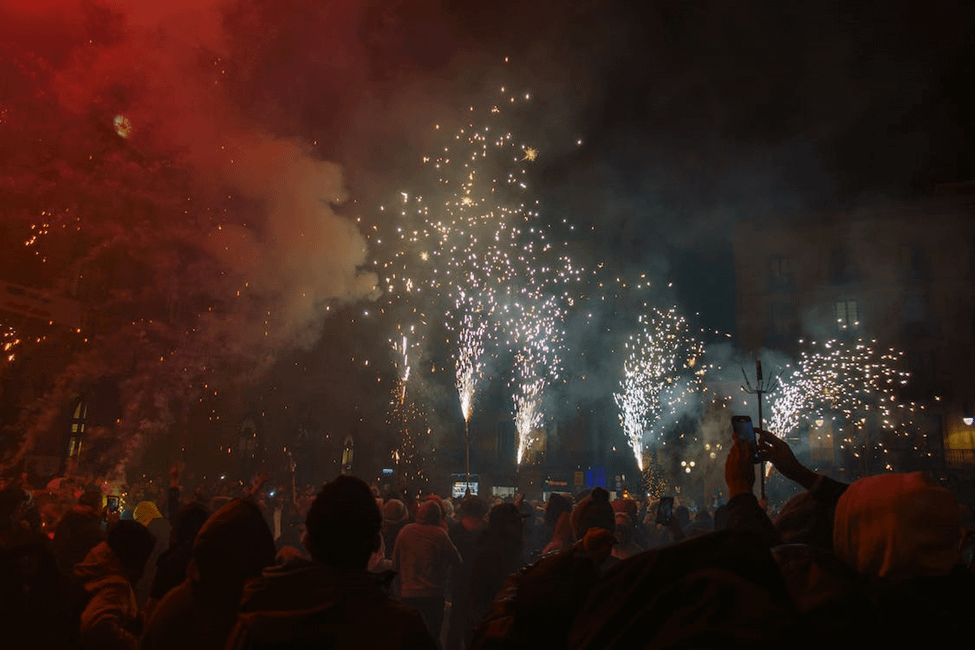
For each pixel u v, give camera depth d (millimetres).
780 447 2926
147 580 7918
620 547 6848
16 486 5371
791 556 1827
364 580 2518
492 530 6656
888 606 1707
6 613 3605
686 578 1433
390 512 9539
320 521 2609
